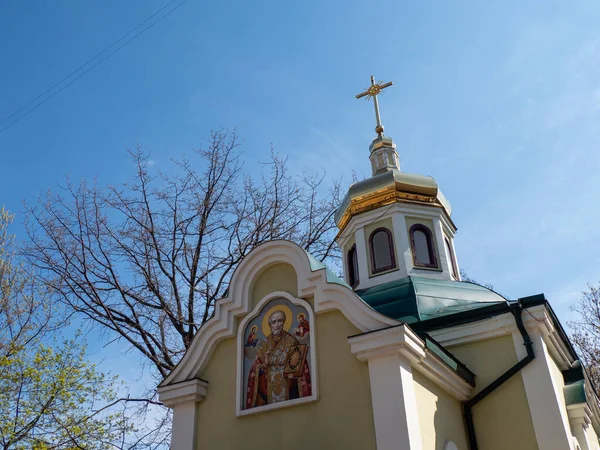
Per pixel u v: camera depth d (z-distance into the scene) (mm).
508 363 13766
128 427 19734
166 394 12336
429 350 11234
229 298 12555
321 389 10984
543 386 13094
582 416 13867
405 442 9734
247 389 11742
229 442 11422
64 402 20656
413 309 15484
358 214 19656
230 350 12328
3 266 24375
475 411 13438
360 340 10688
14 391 20719
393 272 18375
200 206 22594
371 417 10281
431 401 11523
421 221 19484
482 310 14484
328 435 10531
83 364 21484
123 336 20344
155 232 22141
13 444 19812
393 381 10273
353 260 20031
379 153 21500
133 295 21125
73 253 21094
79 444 19188
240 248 22219
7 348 22406
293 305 12023
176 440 11859
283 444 10875
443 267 18766
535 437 12719
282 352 11672
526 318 13836
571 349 16359
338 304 11430
